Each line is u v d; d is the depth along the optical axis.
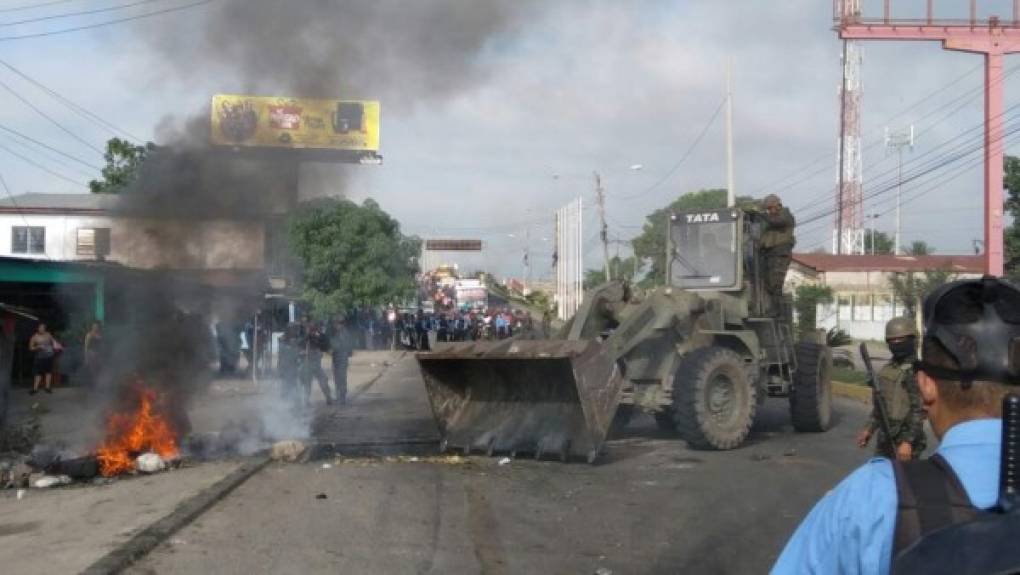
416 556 6.96
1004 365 1.81
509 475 10.42
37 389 19.61
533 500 9.07
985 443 1.79
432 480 10.08
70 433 13.28
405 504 8.81
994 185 30.70
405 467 10.91
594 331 12.84
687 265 14.46
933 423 1.96
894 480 1.81
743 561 6.95
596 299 12.92
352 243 37.88
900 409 6.57
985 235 30.80
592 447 10.78
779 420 16.27
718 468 10.97
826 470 10.83
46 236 38.38
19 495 9.06
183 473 10.28
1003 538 1.54
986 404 1.84
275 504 8.73
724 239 14.24
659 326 12.41
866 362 4.34
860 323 52.97
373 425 15.47
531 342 11.33
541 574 6.56
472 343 12.02
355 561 6.79
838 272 53.88
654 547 7.32
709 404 12.20
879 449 6.88
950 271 35.22
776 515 8.46
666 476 10.41
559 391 11.43
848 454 12.09
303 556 6.88
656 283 15.84
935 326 1.92
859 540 1.79
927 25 31.03
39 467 10.12
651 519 8.27
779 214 14.70
